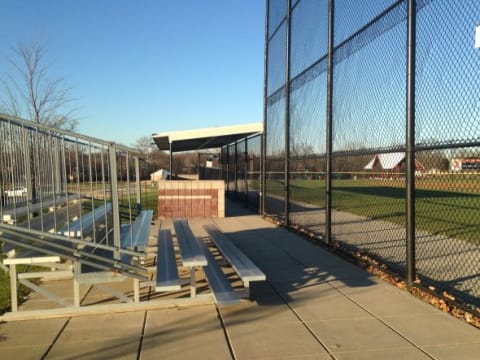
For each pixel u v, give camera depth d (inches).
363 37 234.8
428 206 574.2
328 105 282.0
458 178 222.4
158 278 173.2
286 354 131.0
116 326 156.3
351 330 148.7
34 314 165.6
